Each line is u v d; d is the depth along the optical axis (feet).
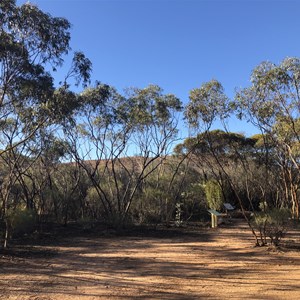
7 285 24.54
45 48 33.06
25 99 36.58
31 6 31.01
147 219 64.80
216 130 78.64
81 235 51.98
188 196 73.36
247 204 80.89
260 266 30.09
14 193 64.03
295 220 42.11
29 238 47.65
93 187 72.43
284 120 38.19
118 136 64.64
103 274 27.99
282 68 35.06
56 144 60.75
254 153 80.94
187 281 25.66
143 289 23.56
